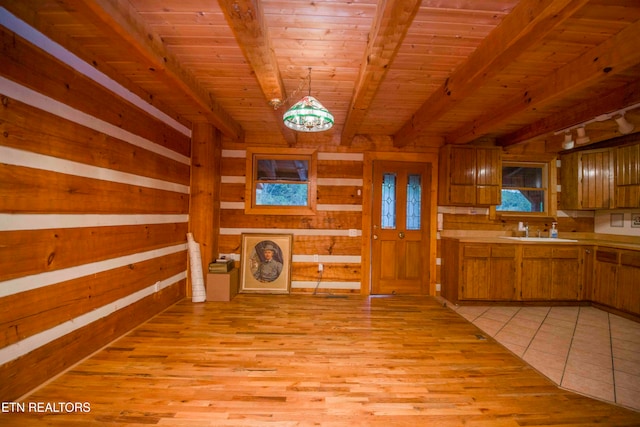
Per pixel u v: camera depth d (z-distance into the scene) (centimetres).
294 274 418
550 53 209
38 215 182
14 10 164
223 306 352
